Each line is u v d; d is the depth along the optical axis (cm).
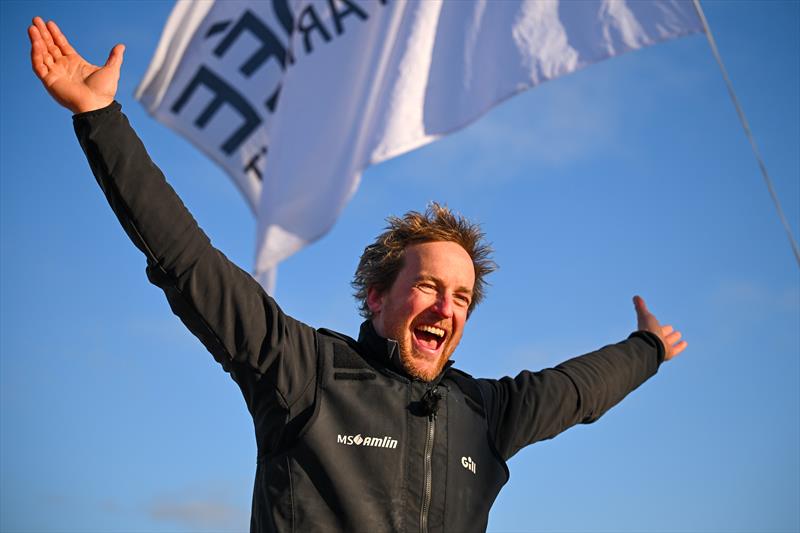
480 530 411
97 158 374
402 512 393
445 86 650
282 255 672
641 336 526
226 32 717
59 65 383
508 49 633
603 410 481
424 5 662
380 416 405
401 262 441
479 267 477
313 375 405
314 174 678
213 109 714
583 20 618
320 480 389
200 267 383
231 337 391
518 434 442
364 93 673
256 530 396
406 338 426
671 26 592
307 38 698
